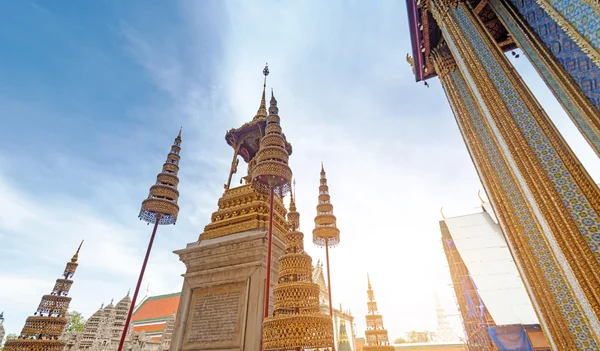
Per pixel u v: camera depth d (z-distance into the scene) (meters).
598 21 3.92
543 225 5.03
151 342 27.23
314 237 15.84
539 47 6.14
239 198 14.59
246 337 9.61
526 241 6.36
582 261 4.38
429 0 9.45
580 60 5.29
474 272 24.72
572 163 5.18
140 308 43.97
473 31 7.45
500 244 25.89
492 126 6.30
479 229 28.09
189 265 12.68
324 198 17.09
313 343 5.66
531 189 5.27
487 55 6.91
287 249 7.71
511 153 5.74
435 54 10.98
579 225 4.65
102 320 28.42
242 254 11.53
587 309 4.20
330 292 13.67
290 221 9.17
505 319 21.00
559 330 5.41
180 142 15.73
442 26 8.56
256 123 16.72
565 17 4.47
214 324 10.65
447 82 10.29
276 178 9.49
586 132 5.11
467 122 8.95
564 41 5.63
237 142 17.77
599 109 4.85
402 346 38.25
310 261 7.23
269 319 6.05
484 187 7.87
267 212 13.56
